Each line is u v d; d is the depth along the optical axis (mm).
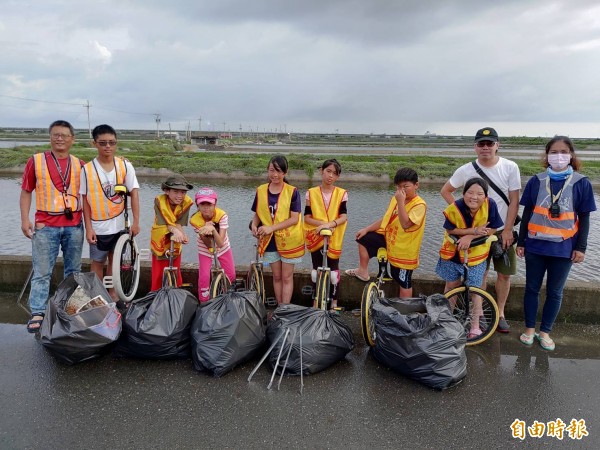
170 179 4301
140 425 2785
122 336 3580
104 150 4273
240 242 15133
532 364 3729
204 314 3549
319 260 4535
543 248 3799
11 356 3607
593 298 4551
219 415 2906
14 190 27750
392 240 4273
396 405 3082
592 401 3213
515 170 4102
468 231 3965
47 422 2795
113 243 4527
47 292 4215
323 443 2666
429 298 3781
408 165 40719
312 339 3447
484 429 2854
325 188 4449
